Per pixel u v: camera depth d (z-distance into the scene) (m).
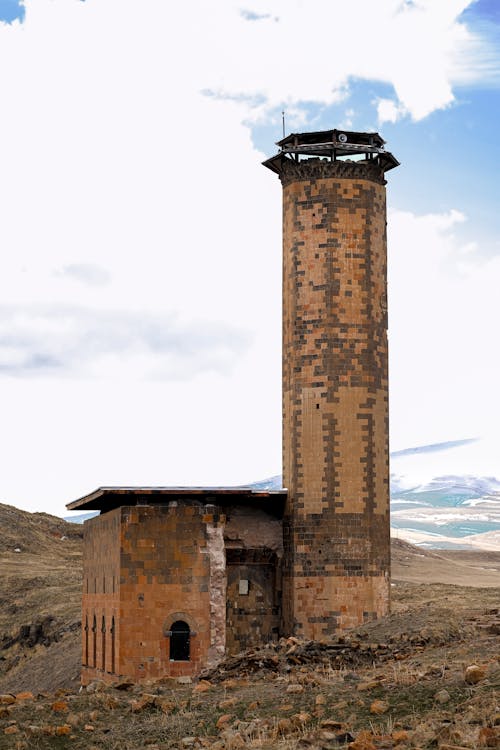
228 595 61.41
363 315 62.19
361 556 60.72
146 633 55.53
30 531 129.75
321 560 60.62
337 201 62.59
